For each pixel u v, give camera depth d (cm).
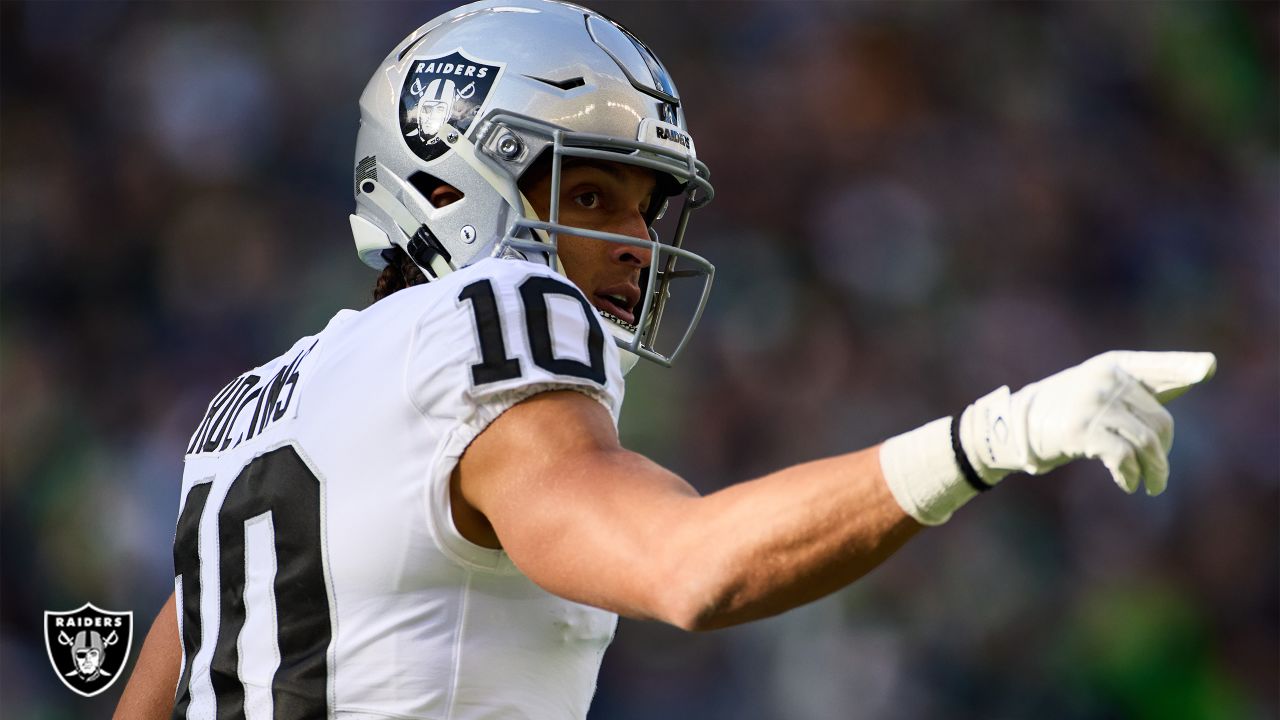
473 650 654
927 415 3228
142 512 2877
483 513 637
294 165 3488
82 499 2884
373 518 649
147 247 3341
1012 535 2867
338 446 667
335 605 660
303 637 667
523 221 766
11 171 3434
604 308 801
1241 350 3506
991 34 3772
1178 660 2823
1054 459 520
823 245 3450
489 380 619
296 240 3388
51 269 3312
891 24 3750
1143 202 3672
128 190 3409
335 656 657
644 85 801
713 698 2623
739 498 553
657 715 2609
